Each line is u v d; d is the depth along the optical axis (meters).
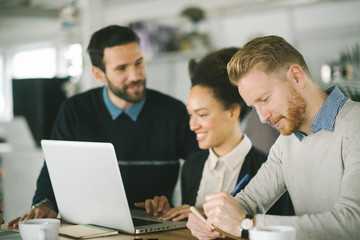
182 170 2.16
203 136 2.01
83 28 4.21
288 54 1.34
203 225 1.44
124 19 6.06
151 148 2.34
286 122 1.37
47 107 4.13
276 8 4.57
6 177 4.37
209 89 1.96
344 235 1.19
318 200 1.43
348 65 4.08
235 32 4.93
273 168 1.60
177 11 5.51
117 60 2.19
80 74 4.18
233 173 1.97
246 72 1.34
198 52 4.53
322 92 1.40
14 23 7.52
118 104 2.32
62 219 1.79
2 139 5.51
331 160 1.38
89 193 1.60
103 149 1.45
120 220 1.53
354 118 1.34
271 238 1.04
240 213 1.31
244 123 2.01
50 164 1.70
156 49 4.77
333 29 4.30
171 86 5.00
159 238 1.46
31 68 7.80
